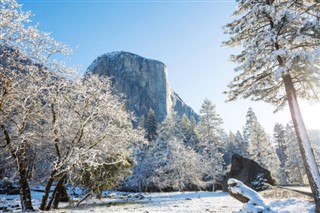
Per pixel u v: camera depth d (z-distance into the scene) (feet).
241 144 223.51
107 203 64.95
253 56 38.47
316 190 33.50
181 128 226.38
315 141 146.00
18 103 35.76
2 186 79.66
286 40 36.29
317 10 38.32
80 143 44.29
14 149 38.24
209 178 143.84
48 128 43.52
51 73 39.96
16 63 35.40
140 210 47.34
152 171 129.59
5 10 31.32
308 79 41.24
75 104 47.34
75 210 47.09
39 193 87.30
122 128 50.62
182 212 42.70
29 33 34.63
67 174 45.39
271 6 37.22
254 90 41.50
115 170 64.49
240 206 49.34
